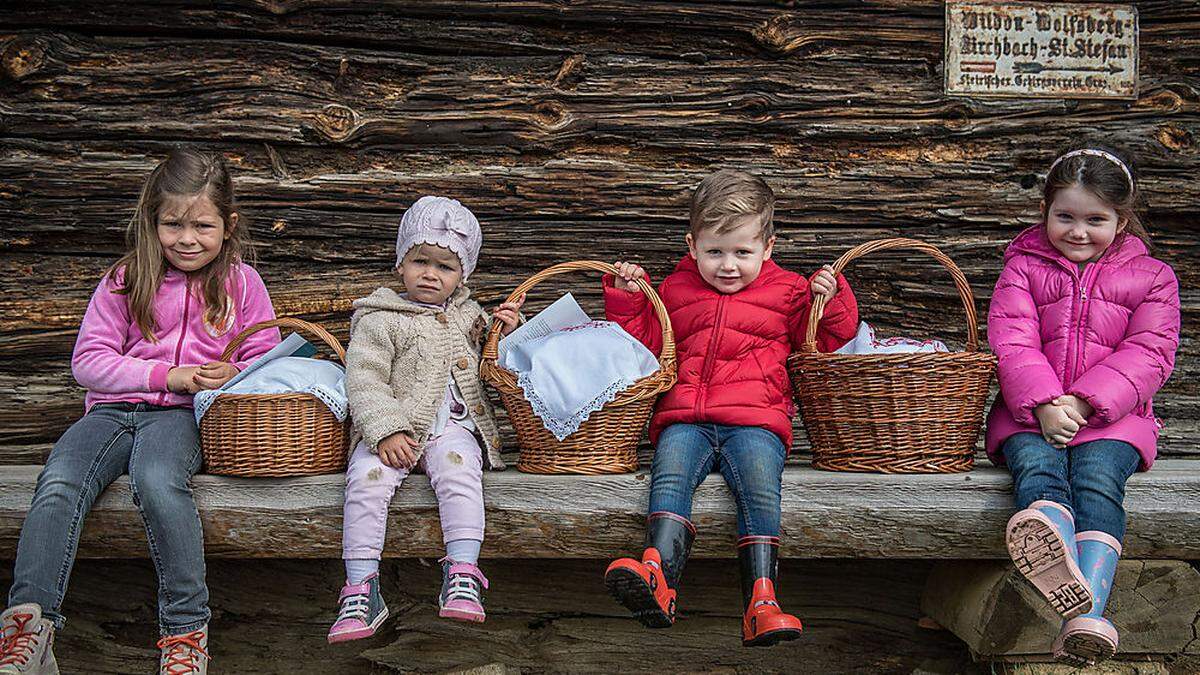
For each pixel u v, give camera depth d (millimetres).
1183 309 3611
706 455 2855
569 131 3545
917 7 3592
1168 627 2879
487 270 3562
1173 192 3574
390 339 2906
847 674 3244
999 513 2789
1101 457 2773
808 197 3568
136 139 3477
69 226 3455
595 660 3244
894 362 2838
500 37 3557
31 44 3439
